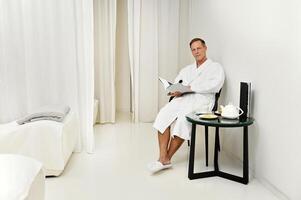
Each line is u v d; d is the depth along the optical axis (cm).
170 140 310
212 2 373
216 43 363
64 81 330
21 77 324
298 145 215
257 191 249
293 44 217
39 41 321
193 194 243
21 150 264
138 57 471
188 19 482
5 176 134
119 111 562
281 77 233
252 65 276
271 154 249
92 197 236
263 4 254
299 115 213
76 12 322
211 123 251
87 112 336
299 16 210
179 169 295
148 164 294
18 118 328
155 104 495
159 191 247
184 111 301
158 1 468
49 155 266
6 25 313
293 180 221
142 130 445
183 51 491
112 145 370
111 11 467
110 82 483
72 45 325
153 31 471
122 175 278
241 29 296
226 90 336
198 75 324
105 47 477
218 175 279
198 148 360
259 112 266
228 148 337
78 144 339
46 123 268
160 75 490
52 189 249
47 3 317
